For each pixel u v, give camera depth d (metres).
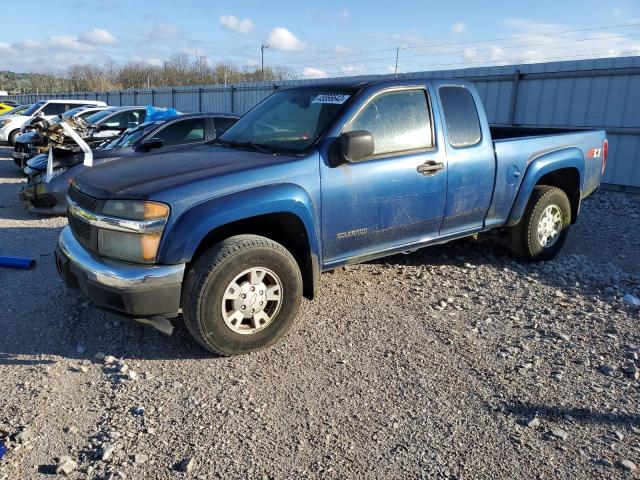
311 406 3.22
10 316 4.40
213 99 23.39
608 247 6.62
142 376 3.54
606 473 2.67
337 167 4.07
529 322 4.35
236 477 2.64
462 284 5.16
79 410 3.18
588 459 2.77
